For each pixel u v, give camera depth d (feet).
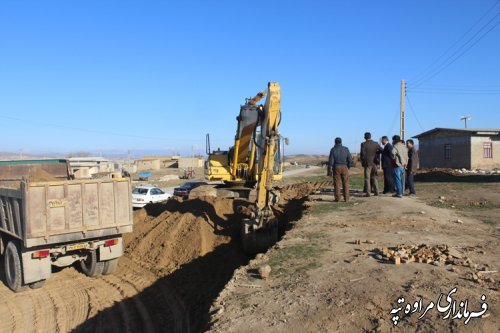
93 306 31.73
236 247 39.83
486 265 22.84
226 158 54.54
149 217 57.98
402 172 50.01
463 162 126.41
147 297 33.35
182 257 40.86
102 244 36.83
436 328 16.10
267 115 36.94
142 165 323.57
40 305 32.48
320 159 383.86
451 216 37.65
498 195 49.34
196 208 50.42
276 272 24.30
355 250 27.30
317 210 42.60
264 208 38.52
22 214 32.83
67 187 34.19
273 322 18.06
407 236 30.27
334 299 19.58
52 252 34.76
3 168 47.93
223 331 17.76
